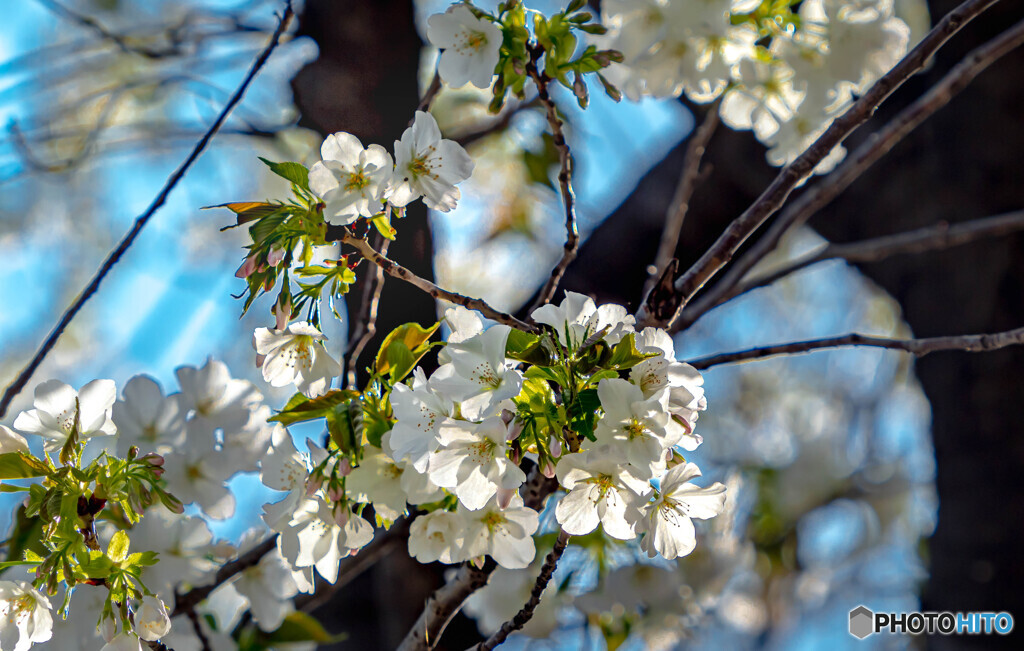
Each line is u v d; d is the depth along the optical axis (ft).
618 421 6.02
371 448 6.15
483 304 6.20
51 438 6.25
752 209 6.39
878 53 6.66
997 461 7.13
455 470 6.04
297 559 6.18
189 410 6.38
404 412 6.07
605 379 6.02
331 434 6.09
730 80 6.70
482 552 6.15
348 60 6.95
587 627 6.95
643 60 6.62
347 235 6.17
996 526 7.11
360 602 7.00
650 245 7.13
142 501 6.17
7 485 6.15
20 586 6.16
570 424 6.03
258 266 6.13
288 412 6.13
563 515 6.06
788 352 6.44
